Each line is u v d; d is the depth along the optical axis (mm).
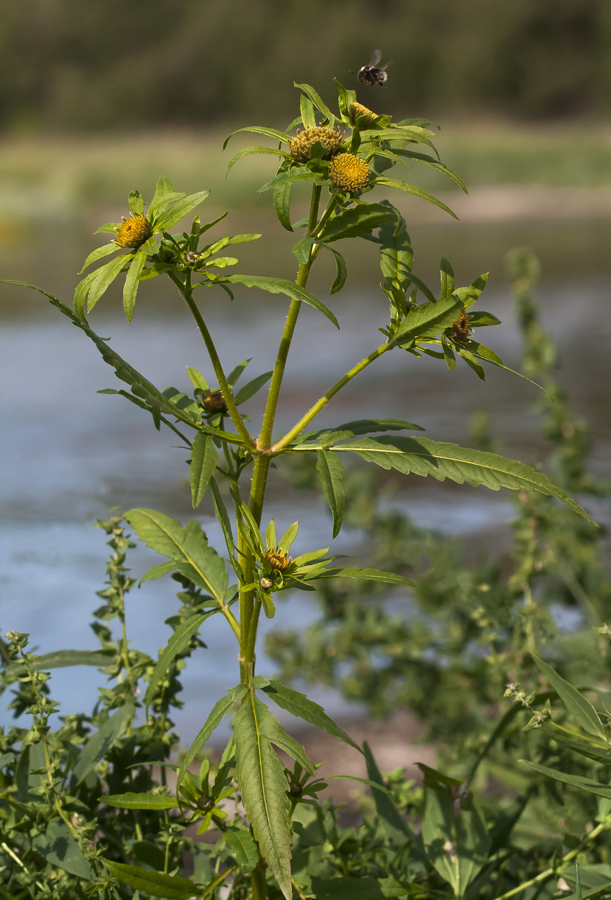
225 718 3451
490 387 9195
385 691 3309
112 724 1786
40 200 38000
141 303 15992
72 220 34469
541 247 23188
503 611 2715
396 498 6008
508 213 35625
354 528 3621
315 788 1457
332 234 1405
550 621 2586
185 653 1834
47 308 15078
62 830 1604
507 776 2311
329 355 10945
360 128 1501
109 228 1402
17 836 1623
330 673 3379
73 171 40500
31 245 25719
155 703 1849
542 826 2219
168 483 6172
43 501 5727
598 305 13930
